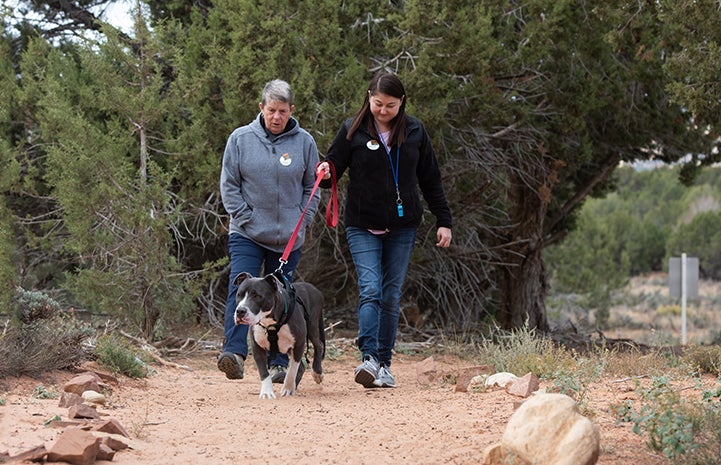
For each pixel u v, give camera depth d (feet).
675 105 64.54
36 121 51.31
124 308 44.21
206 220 54.70
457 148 56.13
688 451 18.81
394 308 31.78
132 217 42.57
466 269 66.59
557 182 67.10
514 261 72.13
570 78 57.11
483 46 49.37
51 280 59.57
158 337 45.14
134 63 46.16
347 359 43.65
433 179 32.17
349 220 31.17
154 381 33.65
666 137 67.82
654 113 64.03
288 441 21.39
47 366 29.84
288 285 29.09
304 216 30.96
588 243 191.11
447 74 51.65
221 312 56.54
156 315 45.34
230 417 24.80
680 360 34.73
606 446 20.07
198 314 54.90
